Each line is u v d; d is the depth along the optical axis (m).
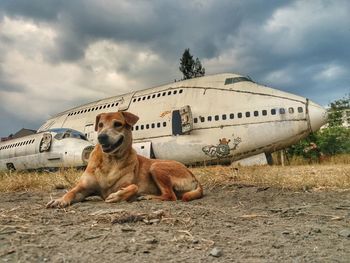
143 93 29.28
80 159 21.30
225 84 25.39
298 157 27.61
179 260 2.78
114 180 5.66
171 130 25.56
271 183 8.16
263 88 24.36
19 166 24.88
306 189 7.57
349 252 3.11
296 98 23.22
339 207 5.47
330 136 30.28
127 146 5.76
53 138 23.20
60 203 5.06
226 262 2.76
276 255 2.97
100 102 32.78
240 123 23.62
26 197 6.66
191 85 26.62
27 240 3.20
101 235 3.38
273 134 22.88
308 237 3.60
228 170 11.27
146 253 2.92
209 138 24.23
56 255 2.82
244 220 4.41
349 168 13.80
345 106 36.47
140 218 4.03
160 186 5.91
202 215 4.51
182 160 25.02
